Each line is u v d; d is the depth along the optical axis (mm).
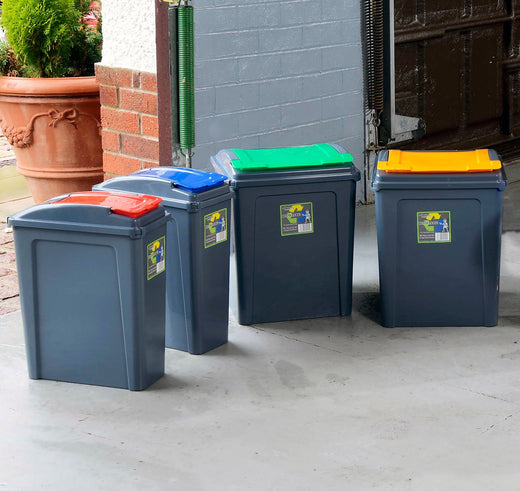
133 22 6223
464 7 8492
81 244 4559
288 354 5137
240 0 6703
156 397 4648
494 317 5445
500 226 5305
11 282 6215
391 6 7652
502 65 9016
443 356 5070
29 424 4391
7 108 7152
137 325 4609
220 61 6664
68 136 7137
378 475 3928
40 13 7164
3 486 3889
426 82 8289
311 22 7230
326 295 5609
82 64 7535
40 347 4793
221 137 6781
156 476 3949
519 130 9344
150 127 6301
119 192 5000
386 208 5273
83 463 4059
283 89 7141
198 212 4898
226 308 5250
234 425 4363
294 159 5406
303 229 5449
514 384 4734
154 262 4656
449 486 3840
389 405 4527
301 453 4109
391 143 8070
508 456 4062
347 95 7648
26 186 8180
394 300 5426
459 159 5344
